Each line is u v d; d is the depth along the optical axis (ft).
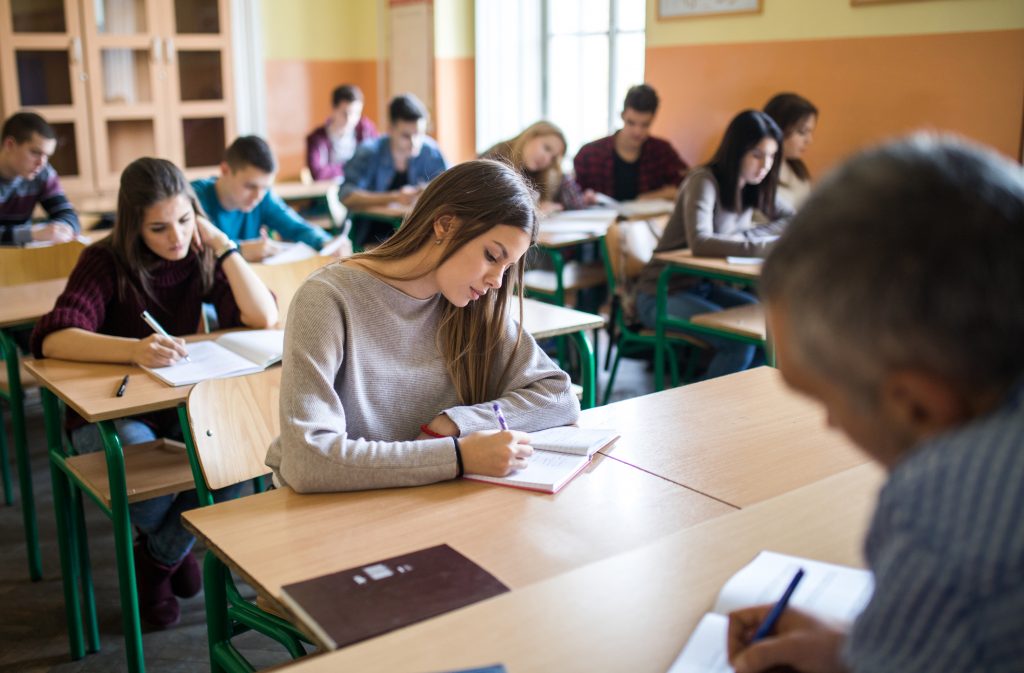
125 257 7.57
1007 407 1.91
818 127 14.62
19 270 10.12
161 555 7.33
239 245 11.07
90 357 7.07
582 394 8.42
